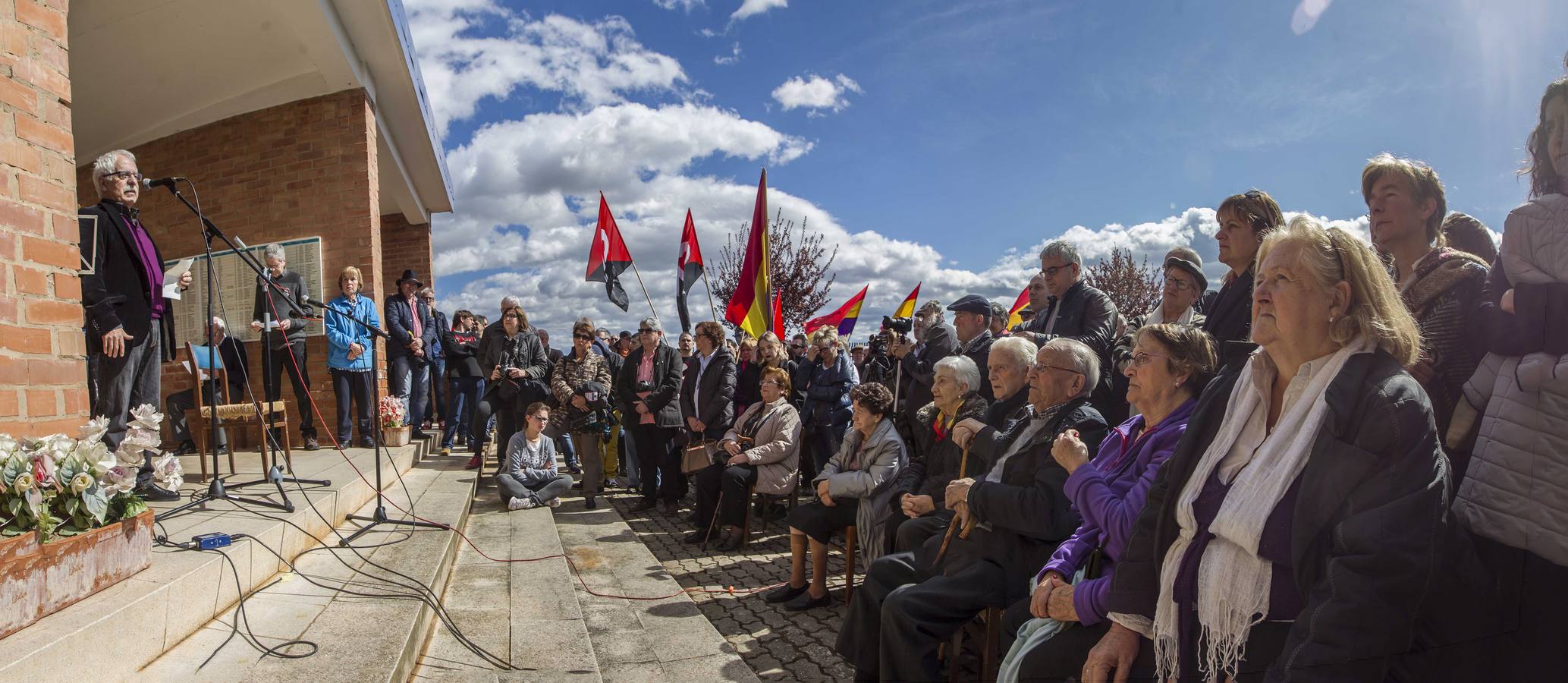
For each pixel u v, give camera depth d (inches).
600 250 324.8
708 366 280.7
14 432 99.3
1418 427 56.6
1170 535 73.0
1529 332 62.1
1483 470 64.1
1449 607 57.3
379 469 183.5
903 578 126.0
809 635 159.8
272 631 108.4
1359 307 62.7
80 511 90.5
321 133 285.4
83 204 332.5
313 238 281.6
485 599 157.0
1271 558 62.9
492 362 307.9
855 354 409.7
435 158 404.5
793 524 178.2
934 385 157.9
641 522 274.2
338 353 260.5
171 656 96.0
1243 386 70.9
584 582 185.6
